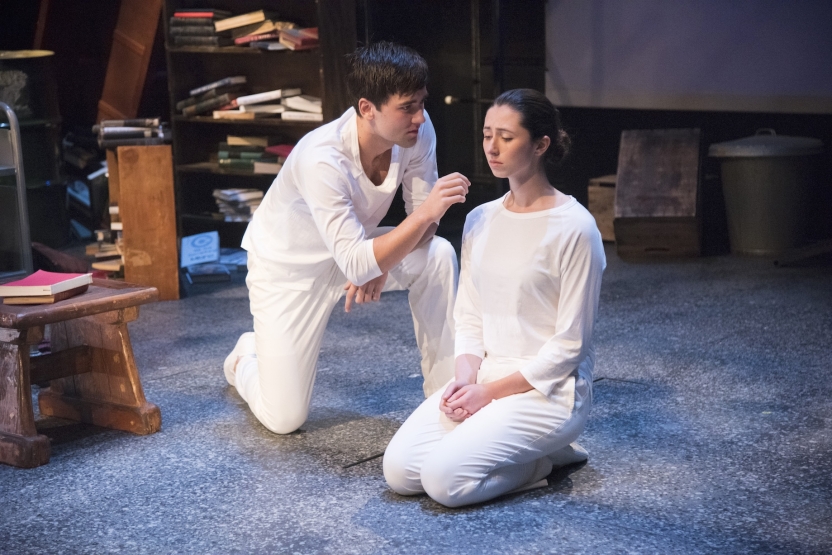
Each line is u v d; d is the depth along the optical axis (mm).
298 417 2988
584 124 6348
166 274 4910
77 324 3193
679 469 2658
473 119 6305
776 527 2303
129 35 6699
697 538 2258
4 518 2512
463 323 2629
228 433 3066
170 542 2348
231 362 3391
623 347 3854
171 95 6102
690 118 5965
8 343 2857
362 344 4035
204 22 5797
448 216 6527
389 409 3246
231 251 6000
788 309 4309
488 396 2434
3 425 2902
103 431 3127
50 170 6230
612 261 5512
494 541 2271
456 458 2383
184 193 6238
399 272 2877
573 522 2355
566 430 2461
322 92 5449
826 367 3502
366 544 2289
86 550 2322
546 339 2492
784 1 5477
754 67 5656
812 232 5707
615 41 6078
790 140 5328
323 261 2885
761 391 3275
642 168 5578
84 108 7250
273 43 5520
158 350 4059
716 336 3949
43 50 6766
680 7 5812
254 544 2316
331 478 2688
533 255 2418
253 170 5840
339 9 5426
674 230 5434
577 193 6469
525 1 6305
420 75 2508
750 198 5371
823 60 5430
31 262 4027
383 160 2803
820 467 2641
